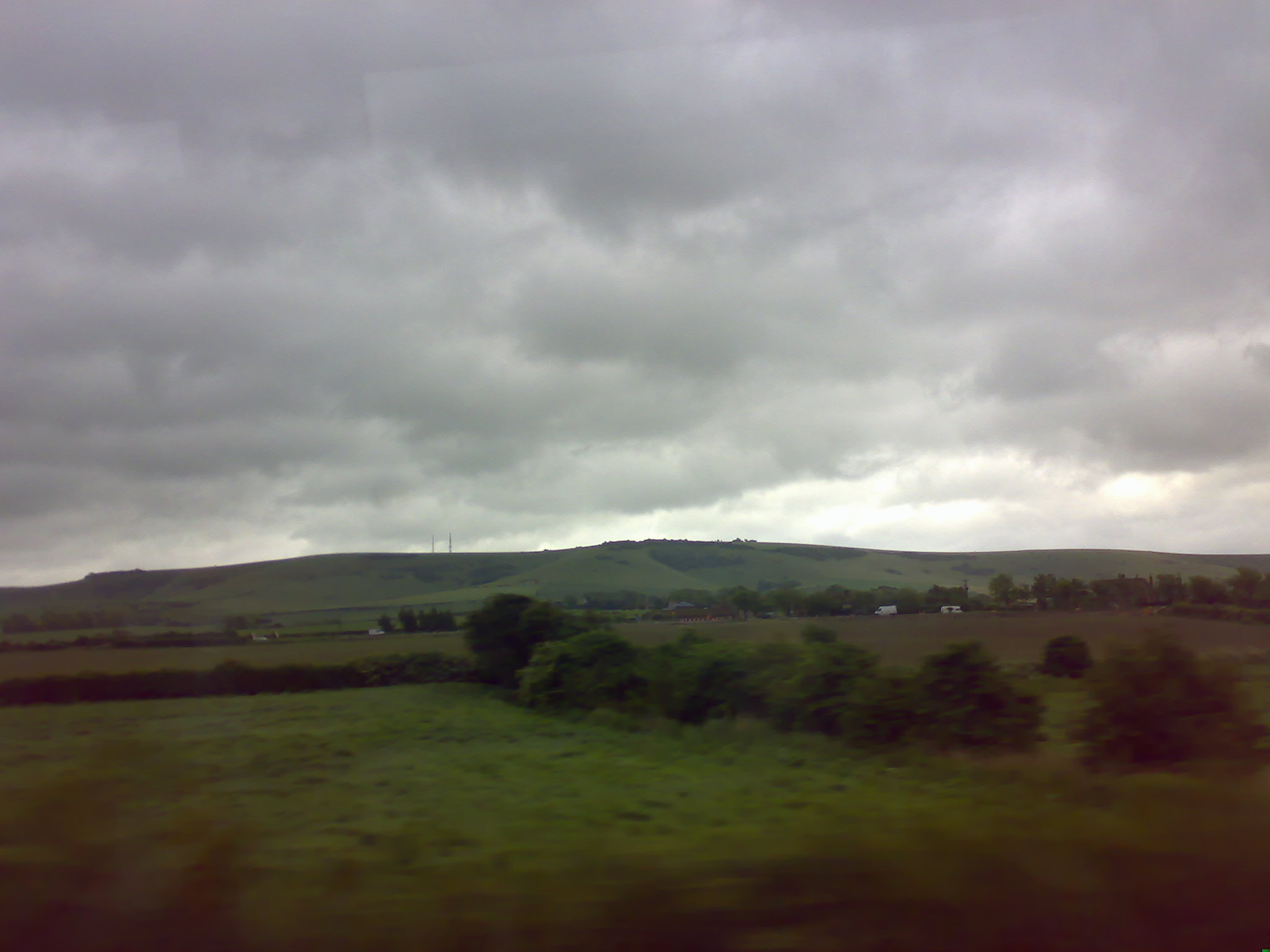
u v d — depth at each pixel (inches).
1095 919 252.8
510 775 633.6
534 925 250.7
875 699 757.9
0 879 296.2
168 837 352.2
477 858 327.6
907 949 239.0
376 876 302.8
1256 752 537.6
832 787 546.3
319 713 1298.0
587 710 1238.9
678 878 278.4
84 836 344.5
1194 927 251.9
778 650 951.0
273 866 316.8
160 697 1582.2
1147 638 609.0
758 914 252.1
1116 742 562.6
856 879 269.9
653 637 1365.7
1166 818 339.9
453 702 1529.3
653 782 593.0
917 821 362.6
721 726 946.7
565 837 366.9
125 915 269.3
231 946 249.8
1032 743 679.1
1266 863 284.8
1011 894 262.2
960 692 717.3
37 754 768.9
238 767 669.9
